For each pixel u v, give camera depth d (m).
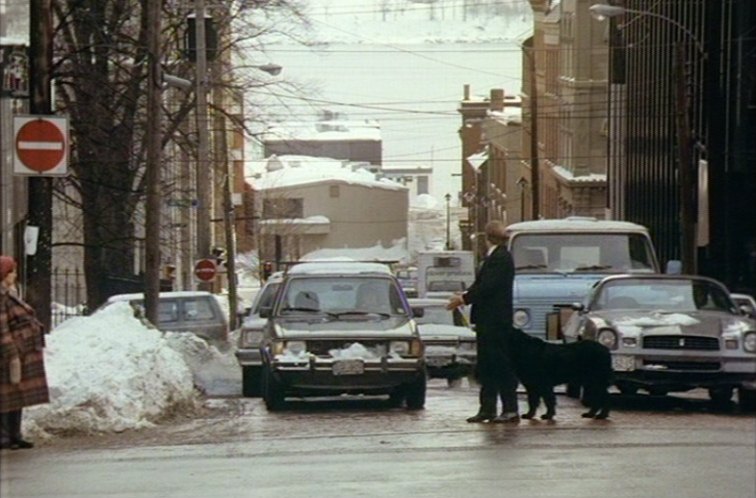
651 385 34.78
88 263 73.25
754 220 82.19
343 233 193.50
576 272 45.44
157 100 53.03
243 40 83.69
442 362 50.94
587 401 31.89
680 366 34.28
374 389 35.09
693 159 86.81
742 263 82.06
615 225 46.84
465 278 98.56
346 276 37.34
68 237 91.56
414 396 35.50
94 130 70.81
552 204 154.75
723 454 25.94
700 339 34.34
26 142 37.94
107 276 75.25
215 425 31.95
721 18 80.50
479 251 175.88
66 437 29.81
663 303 37.22
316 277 37.19
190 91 76.81
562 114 149.88
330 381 34.72
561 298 43.44
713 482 22.70
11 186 46.50
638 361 34.25
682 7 99.75
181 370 34.91
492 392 30.91
